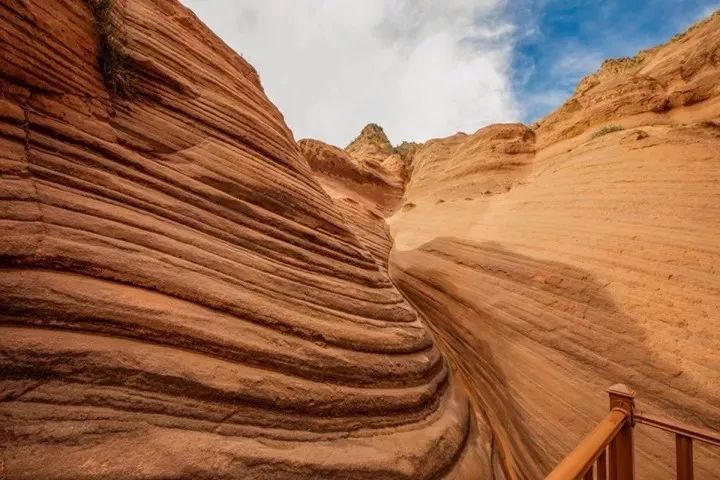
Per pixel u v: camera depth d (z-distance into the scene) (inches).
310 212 292.5
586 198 422.0
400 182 1537.9
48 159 154.3
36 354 108.3
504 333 360.8
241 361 157.6
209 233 205.3
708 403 210.2
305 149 1364.4
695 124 419.8
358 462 159.8
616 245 332.5
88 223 150.2
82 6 193.2
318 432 162.1
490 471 239.0
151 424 117.1
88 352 118.0
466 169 956.0
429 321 502.6
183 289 160.9
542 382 294.7
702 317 242.2
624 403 118.3
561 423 263.4
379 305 276.2
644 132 454.0
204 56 311.7
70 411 105.7
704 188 319.3
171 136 229.3
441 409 249.4
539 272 376.5
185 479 110.9
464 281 469.7
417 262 617.6
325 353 194.5
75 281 131.4
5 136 142.6
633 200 365.1
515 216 512.4
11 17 150.9
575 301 321.4
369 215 866.1
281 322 188.4
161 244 171.2
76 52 184.2
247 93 347.3
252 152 284.5
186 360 139.5
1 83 146.4
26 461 92.0
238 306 175.3
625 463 114.7
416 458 184.5
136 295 143.7
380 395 203.6
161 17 289.1
